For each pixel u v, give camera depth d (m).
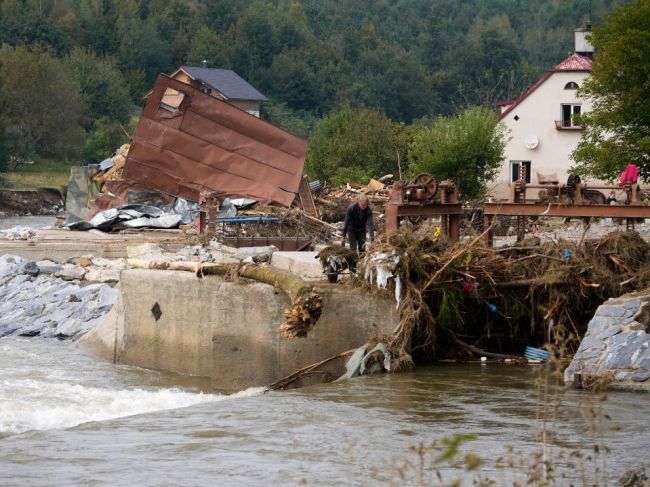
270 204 50.41
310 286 22.27
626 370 19.61
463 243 23.75
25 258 39.66
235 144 49.91
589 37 58.06
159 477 14.43
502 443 15.88
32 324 32.19
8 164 148.62
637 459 14.72
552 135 78.81
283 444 16.20
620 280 23.55
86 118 173.62
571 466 14.38
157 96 48.88
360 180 80.31
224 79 164.62
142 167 49.06
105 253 39.97
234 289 23.67
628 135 55.72
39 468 15.05
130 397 22.12
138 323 26.84
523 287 23.52
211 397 22.17
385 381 21.17
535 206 28.47
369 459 15.20
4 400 21.50
